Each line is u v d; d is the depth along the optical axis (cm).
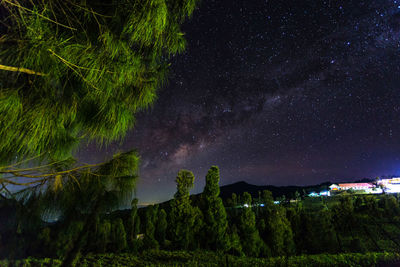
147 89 218
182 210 1591
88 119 185
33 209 156
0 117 138
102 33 168
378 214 3478
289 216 2206
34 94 151
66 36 165
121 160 183
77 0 159
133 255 1288
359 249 2228
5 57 138
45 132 155
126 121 189
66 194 167
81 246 165
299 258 1052
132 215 1833
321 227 2150
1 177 148
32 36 146
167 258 1280
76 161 183
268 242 1894
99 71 162
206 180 1648
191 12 200
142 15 166
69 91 168
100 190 174
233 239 1630
